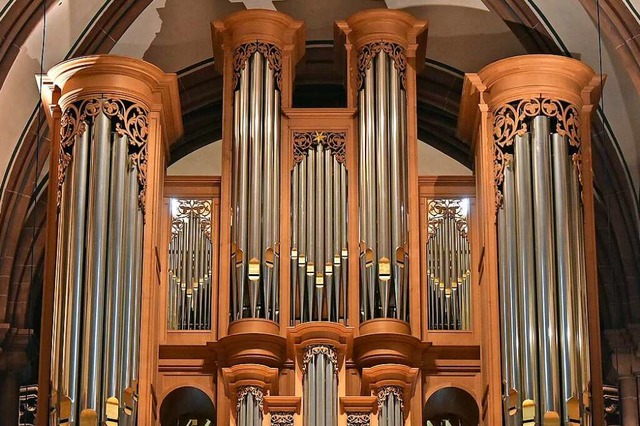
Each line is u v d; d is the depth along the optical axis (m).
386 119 18.67
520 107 17.84
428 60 21.05
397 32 19.14
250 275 17.94
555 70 17.89
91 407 16.45
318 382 16.80
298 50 19.64
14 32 18.77
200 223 18.80
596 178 20.20
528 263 17.12
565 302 16.98
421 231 18.81
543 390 16.69
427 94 21.30
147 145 17.86
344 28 19.20
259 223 18.19
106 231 17.16
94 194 17.28
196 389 18.17
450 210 18.89
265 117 18.70
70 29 19.56
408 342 17.69
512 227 17.38
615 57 19.38
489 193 17.73
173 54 20.89
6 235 20.36
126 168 17.52
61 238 17.23
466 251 18.72
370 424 16.86
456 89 21.17
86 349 16.66
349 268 18.17
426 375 18.19
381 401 17.00
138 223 17.47
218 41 19.44
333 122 18.88
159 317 18.36
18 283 20.47
